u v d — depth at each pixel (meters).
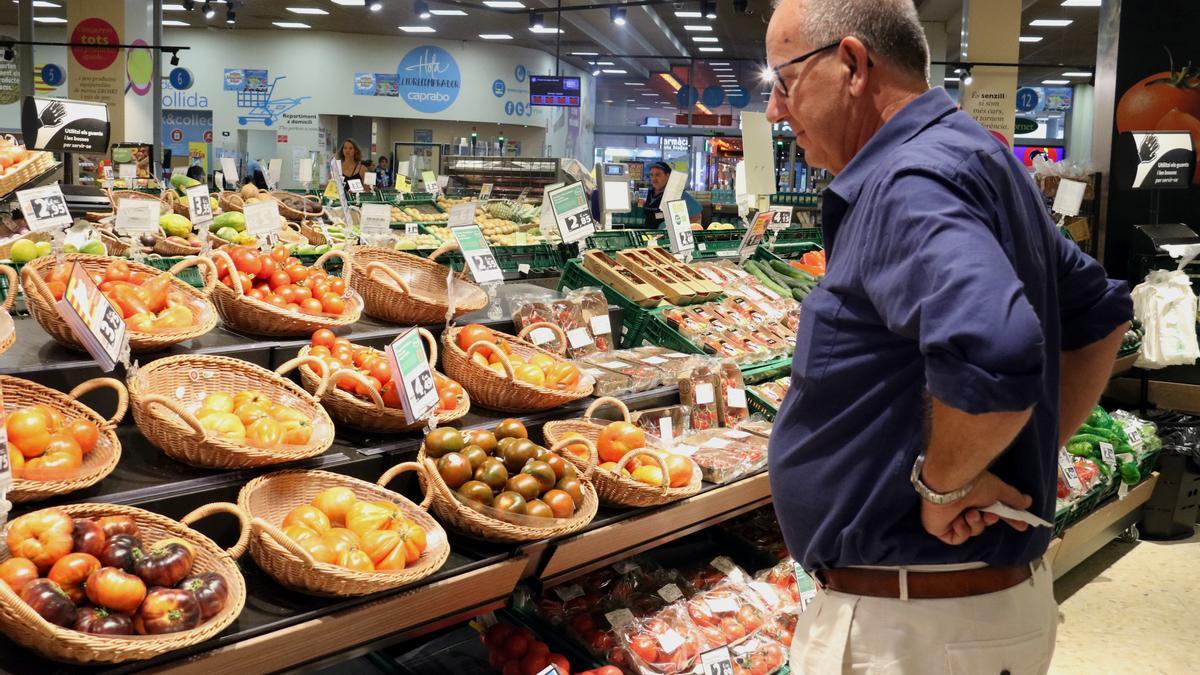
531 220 9.18
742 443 3.38
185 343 2.81
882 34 1.54
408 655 3.04
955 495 1.39
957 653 1.54
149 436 2.37
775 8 1.67
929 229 1.30
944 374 1.24
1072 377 1.80
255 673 2.01
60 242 3.40
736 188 5.90
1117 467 4.84
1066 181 5.68
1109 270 6.44
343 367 2.75
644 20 18.86
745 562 3.65
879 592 1.59
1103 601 4.52
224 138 22.25
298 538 2.16
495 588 2.44
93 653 1.73
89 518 1.99
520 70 22.70
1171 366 5.81
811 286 5.22
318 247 5.36
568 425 3.11
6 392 2.21
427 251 5.95
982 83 12.20
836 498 1.54
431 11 18.12
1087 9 15.83
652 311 4.13
